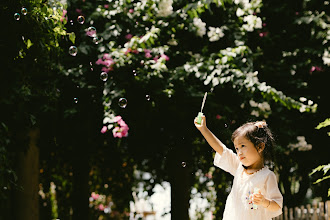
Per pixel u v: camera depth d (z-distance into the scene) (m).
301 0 7.70
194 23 6.87
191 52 7.19
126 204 9.59
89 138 7.92
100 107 7.14
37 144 7.53
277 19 7.67
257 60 7.46
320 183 8.17
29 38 5.27
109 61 6.44
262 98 7.04
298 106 6.73
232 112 6.94
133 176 9.55
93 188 9.68
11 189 7.39
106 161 9.08
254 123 3.50
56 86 6.64
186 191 7.80
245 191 3.40
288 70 7.50
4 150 5.47
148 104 6.88
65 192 9.62
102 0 7.15
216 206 9.17
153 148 7.77
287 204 9.13
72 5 7.00
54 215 10.70
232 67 6.85
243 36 7.21
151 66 6.58
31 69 5.84
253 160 3.39
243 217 3.37
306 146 7.29
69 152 8.54
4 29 5.20
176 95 6.90
